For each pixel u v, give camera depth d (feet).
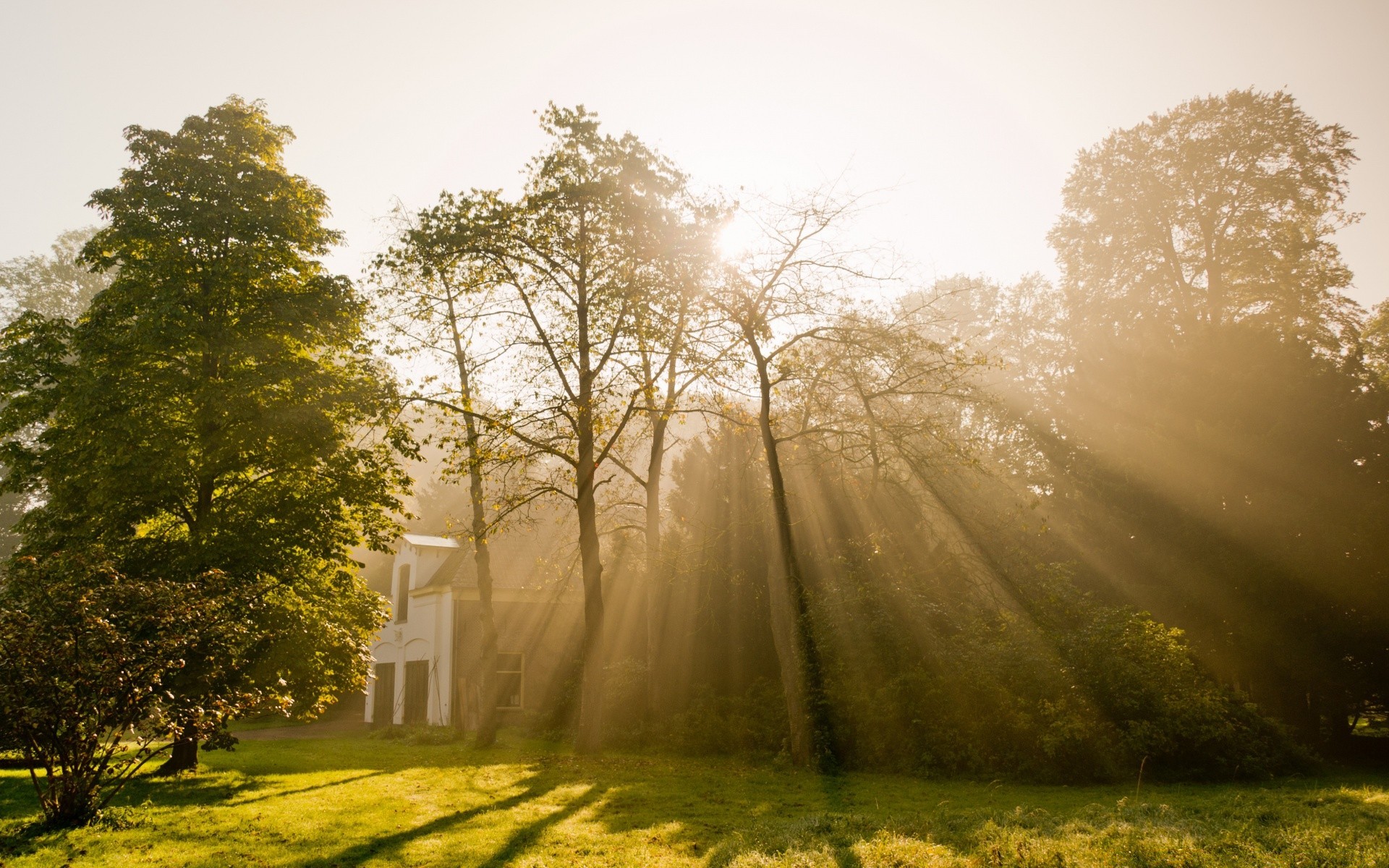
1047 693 47.60
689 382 59.36
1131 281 95.71
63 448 51.24
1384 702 65.36
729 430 70.13
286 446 52.95
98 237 53.78
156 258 52.47
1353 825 25.89
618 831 30.40
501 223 58.90
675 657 72.49
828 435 59.00
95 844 27.81
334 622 55.06
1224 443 63.41
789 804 37.35
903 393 55.88
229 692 36.17
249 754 63.00
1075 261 98.63
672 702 71.15
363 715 128.26
